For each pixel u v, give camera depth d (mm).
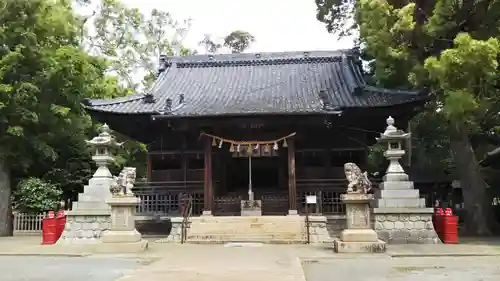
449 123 20156
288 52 27391
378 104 19422
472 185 21062
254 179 24812
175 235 16719
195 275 8938
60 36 23203
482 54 13328
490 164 25922
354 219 13477
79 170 25250
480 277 9211
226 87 24484
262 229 17031
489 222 21078
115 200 13797
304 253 12906
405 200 15820
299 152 22062
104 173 16781
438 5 16000
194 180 22109
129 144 30375
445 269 10305
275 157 24078
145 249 13844
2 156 21250
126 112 20422
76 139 25078
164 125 21984
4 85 19672
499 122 22516
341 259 11891
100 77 28203
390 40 17297
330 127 21047
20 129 20266
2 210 21297
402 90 21297
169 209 21188
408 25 16297
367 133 21875
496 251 13273
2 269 10477
